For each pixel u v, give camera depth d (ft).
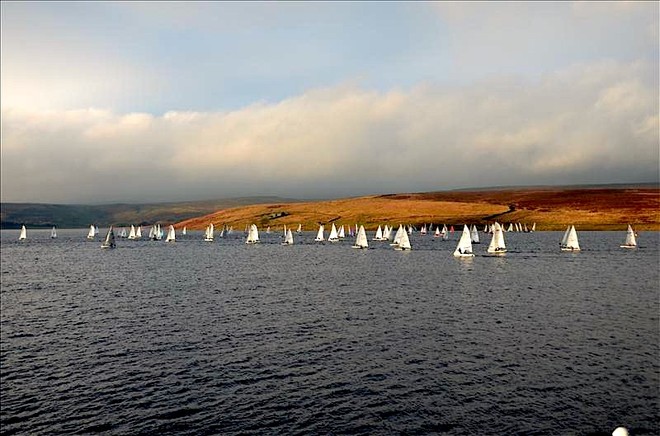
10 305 226.58
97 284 297.74
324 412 105.09
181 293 258.57
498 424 98.73
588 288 263.90
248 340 159.74
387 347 150.51
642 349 145.79
